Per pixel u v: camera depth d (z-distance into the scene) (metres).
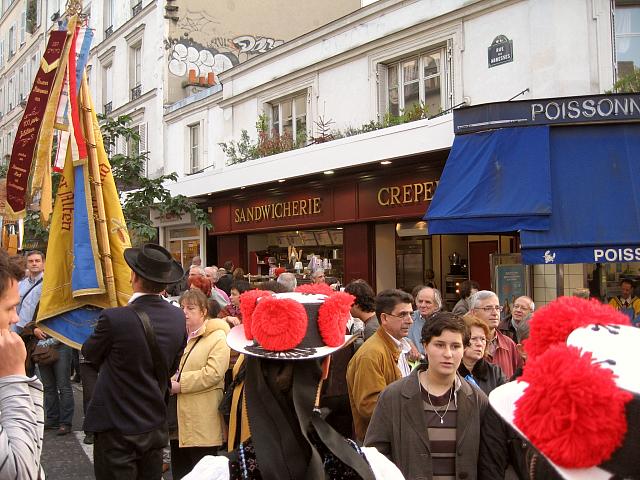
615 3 8.88
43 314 5.66
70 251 5.80
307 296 2.19
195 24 18.75
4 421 1.87
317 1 20.58
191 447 4.50
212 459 1.93
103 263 5.72
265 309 1.94
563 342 1.48
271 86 14.25
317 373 1.99
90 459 5.69
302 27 20.38
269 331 1.91
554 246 7.38
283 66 13.91
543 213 7.48
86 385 5.68
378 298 3.81
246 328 2.14
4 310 1.98
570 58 8.84
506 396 1.59
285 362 1.94
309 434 1.92
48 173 6.60
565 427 1.25
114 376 3.47
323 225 12.31
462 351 2.90
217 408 4.53
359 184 11.44
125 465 3.42
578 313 1.53
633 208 7.46
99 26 22.23
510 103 8.16
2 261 2.02
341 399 4.20
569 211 7.58
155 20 18.55
